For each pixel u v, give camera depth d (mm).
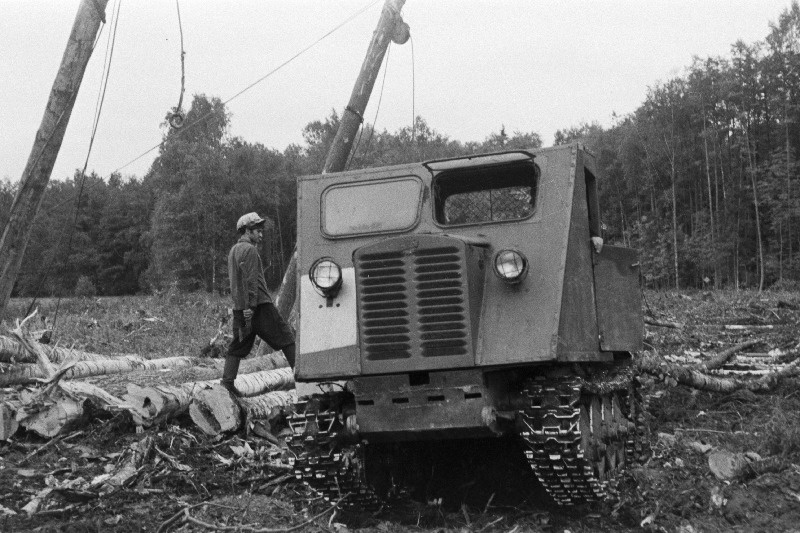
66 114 9773
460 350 6785
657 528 6820
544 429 6738
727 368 13523
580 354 7156
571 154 7480
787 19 54625
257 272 9492
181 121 11266
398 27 12930
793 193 50625
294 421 7293
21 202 9617
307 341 7312
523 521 7090
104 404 9211
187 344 17812
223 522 6926
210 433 9344
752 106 55719
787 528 6688
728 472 7957
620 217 65812
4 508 7016
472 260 6930
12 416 8836
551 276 7012
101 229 83938
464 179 7738
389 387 6969
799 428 9055
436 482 8344
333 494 7414
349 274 7449
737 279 52125
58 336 17562
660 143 58312
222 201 58938
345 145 12875
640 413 9445
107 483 7723
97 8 9844
